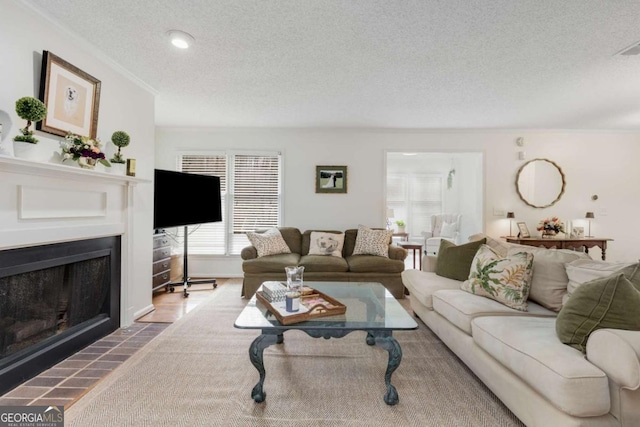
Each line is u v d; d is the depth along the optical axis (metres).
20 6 1.78
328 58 2.43
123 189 2.63
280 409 1.60
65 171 1.93
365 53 2.34
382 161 4.62
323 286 2.62
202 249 4.66
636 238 4.62
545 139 4.61
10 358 1.74
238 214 4.66
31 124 1.77
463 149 4.61
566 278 2.02
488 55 2.35
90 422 1.49
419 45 2.22
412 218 7.65
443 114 3.84
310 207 4.64
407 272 3.11
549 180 4.59
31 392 1.72
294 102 3.45
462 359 2.00
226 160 4.62
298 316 1.73
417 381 1.87
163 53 2.37
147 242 3.03
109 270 2.52
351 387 1.80
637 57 2.37
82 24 2.00
